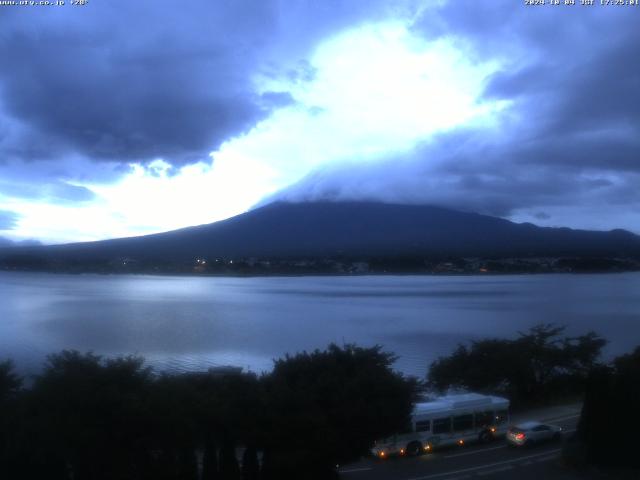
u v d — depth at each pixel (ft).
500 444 79.51
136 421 50.70
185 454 55.11
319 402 61.41
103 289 603.26
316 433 57.57
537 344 117.08
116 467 50.72
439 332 268.62
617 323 301.63
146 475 52.13
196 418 54.70
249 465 57.88
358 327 288.10
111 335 255.09
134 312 364.58
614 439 68.39
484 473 67.21
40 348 210.59
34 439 49.29
